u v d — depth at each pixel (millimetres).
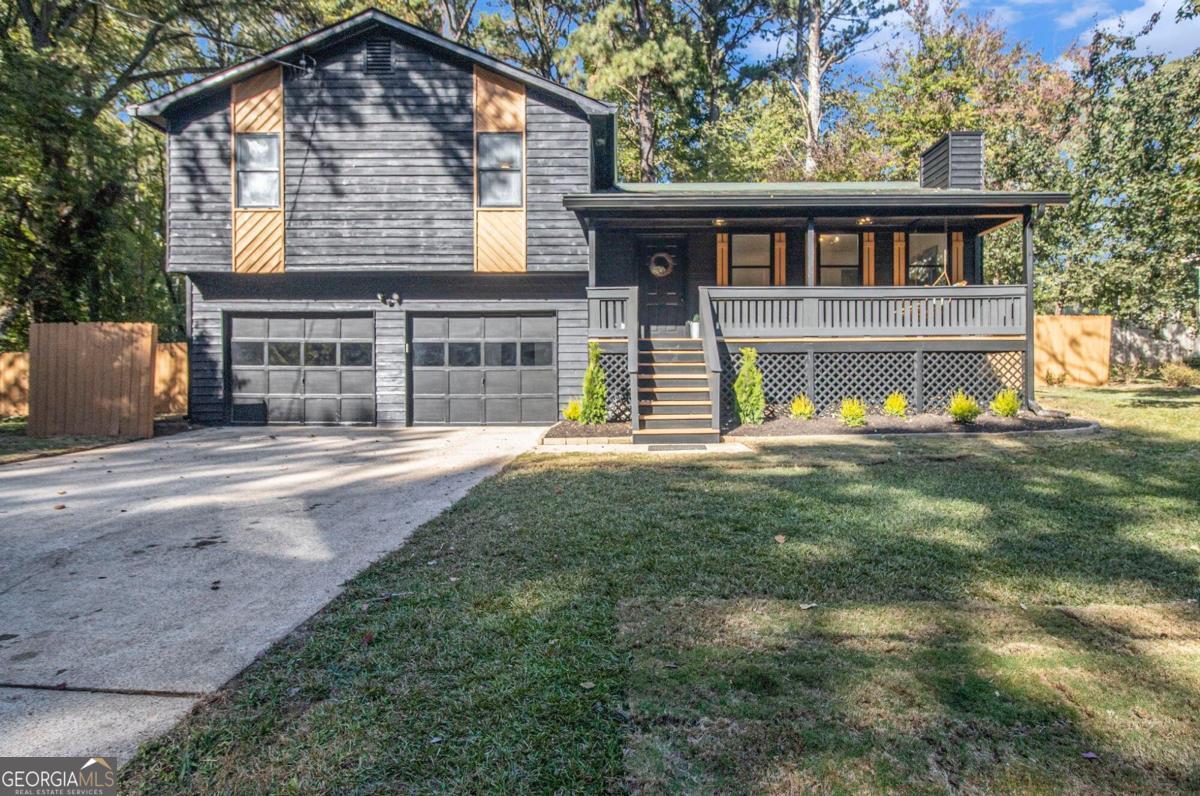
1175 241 15695
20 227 13406
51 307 14305
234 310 12711
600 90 20484
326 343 12836
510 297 12891
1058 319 17656
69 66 14031
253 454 9133
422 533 4746
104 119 16969
